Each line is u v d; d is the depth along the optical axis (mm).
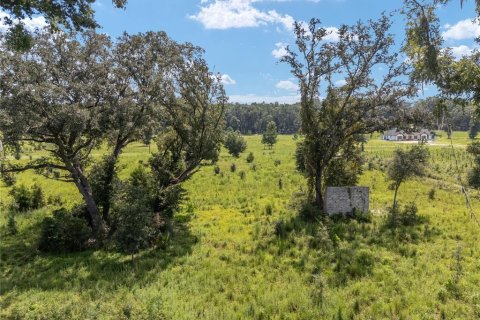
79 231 16109
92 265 13898
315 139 20391
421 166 18672
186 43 18891
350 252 13891
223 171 38062
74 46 16188
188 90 19250
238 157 56625
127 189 15305
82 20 8539
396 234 16109
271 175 34844
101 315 8992
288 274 12406
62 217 16734
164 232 17219
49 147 18453
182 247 15531
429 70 5410
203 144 20328
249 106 172250
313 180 21328
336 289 11062
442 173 36375
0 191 29078
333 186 20500
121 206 14430
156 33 18281
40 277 12898
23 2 7484
